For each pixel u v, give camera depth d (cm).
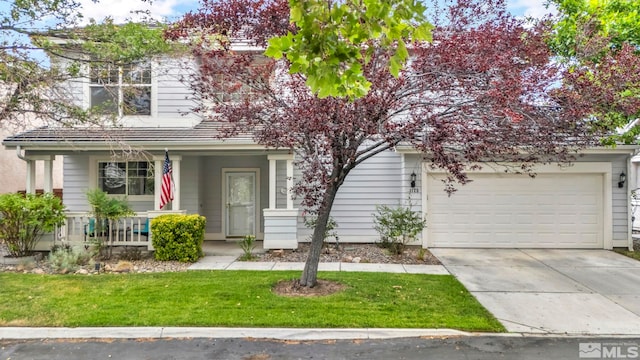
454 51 562
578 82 575
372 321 525
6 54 741
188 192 1188
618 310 586
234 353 454
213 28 626
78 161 1171
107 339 494
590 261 926
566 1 885
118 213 948
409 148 1034
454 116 564
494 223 1098
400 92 600
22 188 1642
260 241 1232
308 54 295
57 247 956
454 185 1100
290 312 555
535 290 687
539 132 557
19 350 464
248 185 1271
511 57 578
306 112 556
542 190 1090
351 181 1155
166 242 914
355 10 291
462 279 759
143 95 1125
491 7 648
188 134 1050
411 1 288
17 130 926
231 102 648
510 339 487
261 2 599
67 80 852
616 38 821
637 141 888
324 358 441
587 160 1066
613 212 1074
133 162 1183
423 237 1096
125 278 745
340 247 1090
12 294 638
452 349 461
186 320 525
